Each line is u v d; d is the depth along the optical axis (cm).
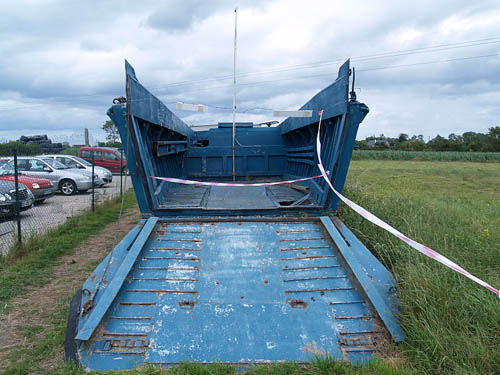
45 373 304
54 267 596
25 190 984
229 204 498
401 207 780
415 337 295
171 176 655
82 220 903
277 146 824
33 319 411
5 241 717
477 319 325
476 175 2172
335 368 272
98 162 2272
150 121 473
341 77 457
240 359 284
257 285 349
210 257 383
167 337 299
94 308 308
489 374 271
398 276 377
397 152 4216
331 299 335
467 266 470
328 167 499
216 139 819
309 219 447
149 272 361
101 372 273
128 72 407
